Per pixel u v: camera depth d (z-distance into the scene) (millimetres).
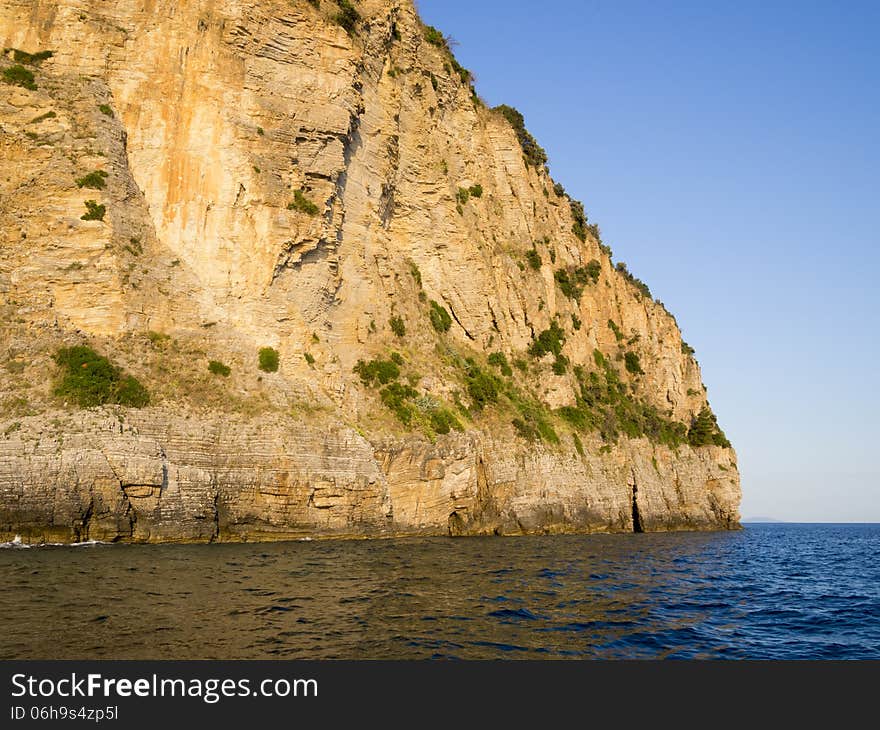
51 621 12938
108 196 34031
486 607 16906
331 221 41875
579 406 58500
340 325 43156
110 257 32719
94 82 36438
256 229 37750
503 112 70375
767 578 27609
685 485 66062
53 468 25188
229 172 37688
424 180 53469
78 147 34406
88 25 37000
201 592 16297
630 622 16375
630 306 77938
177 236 36375
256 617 14133
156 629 12766
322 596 16797
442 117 57625
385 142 48469
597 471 54688
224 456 29953
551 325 61812
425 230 53375
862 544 66812
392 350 45594
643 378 73500
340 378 39125
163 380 31031
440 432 41406
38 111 34688
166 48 37875
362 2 47406
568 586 21312
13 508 24469
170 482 27703
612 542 41906
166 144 37062
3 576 17344
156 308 33438
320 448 32781
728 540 54281
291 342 37406
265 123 39219
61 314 31312
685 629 16031
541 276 63094
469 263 54562
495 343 55031
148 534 26734
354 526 33375
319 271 40875
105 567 19375
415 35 53125
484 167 61781
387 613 15406
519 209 63688
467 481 41656
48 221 32594
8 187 32844
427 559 26094
